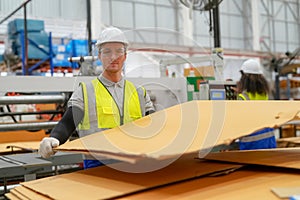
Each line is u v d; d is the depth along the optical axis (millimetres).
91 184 979
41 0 7344
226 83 2539
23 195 975
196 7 3121
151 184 910
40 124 2240
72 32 7098
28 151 2410
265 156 1173
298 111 1037
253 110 1154
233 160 1132
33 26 5055
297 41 10977
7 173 1594
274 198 750
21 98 2105
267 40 10344
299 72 6344
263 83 2504
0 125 2141
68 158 1819
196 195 819
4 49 5902
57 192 918
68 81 2109
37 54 5070
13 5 6215
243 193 808
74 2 7691
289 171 990
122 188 900
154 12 8992
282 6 10680
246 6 10195
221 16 9789
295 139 3139
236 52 9148
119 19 8492
